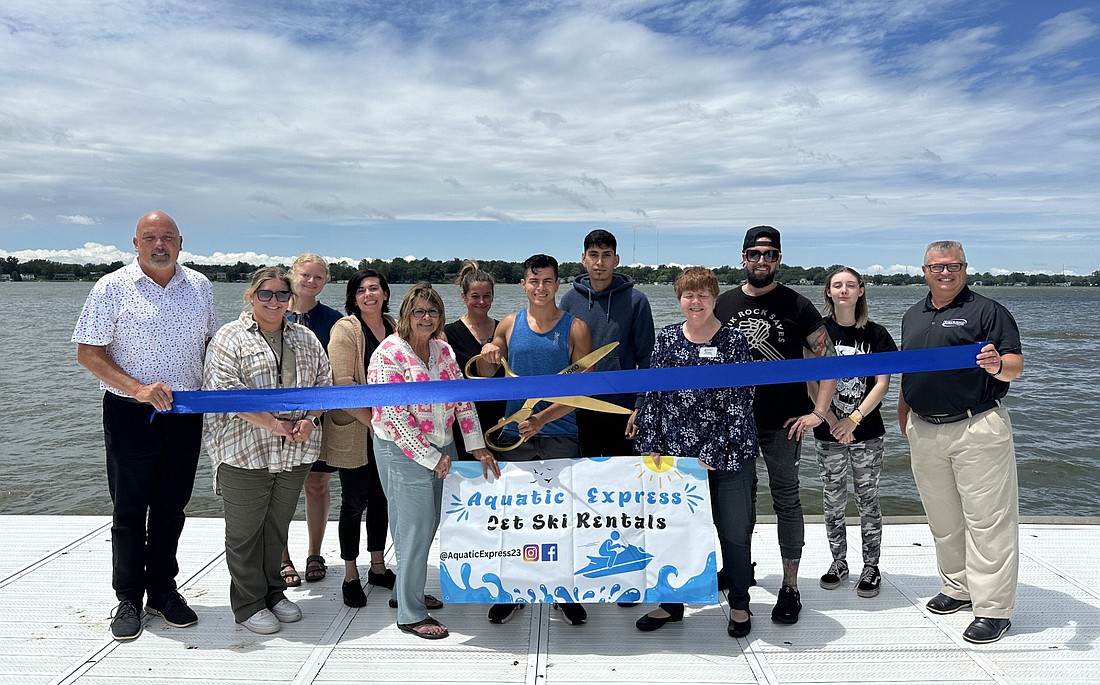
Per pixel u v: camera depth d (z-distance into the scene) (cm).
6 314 4328
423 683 306
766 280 372
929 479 367
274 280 350
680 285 341
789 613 362
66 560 444
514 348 384
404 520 346
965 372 343
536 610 382
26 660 326
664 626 362
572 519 349
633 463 352
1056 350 2338
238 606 358
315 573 423
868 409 381
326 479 422
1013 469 345
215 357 349
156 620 367
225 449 344
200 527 505
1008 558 340
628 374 334
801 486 830
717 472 349
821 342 371
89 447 1027
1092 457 979
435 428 349
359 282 400
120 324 338
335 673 315
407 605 349
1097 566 429
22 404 1317
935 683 305
